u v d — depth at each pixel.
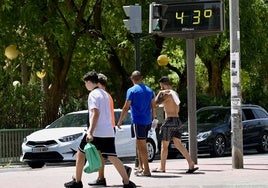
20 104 63.25
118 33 73.50
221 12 43.94
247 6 81.50
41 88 68.38
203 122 64.81
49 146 49.50
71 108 69.88
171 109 38.44
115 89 83.62
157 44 76.50
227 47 89.25
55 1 63.12
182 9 44.06
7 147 58.34
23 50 66.00
